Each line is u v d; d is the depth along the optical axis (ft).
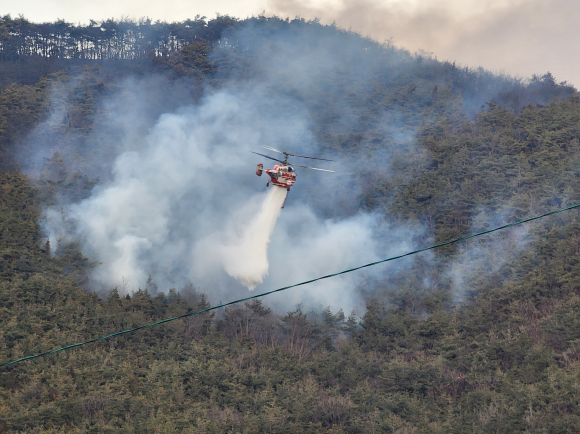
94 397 260.62
